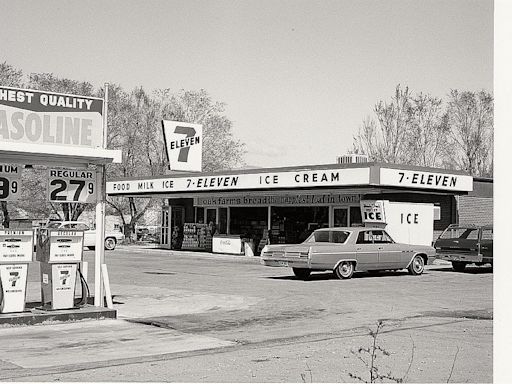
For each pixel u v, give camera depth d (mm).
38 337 10750
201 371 8328
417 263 23000
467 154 46031
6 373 8219
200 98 51812
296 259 20406
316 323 12359
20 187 12430
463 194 30328
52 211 47344
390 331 11438
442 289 18281
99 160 12867
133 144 50781
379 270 22578
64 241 12484
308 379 7855
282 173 30031
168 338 10766
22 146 11828
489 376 8070
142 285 19344
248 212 35875
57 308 12391
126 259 32188
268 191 31312
